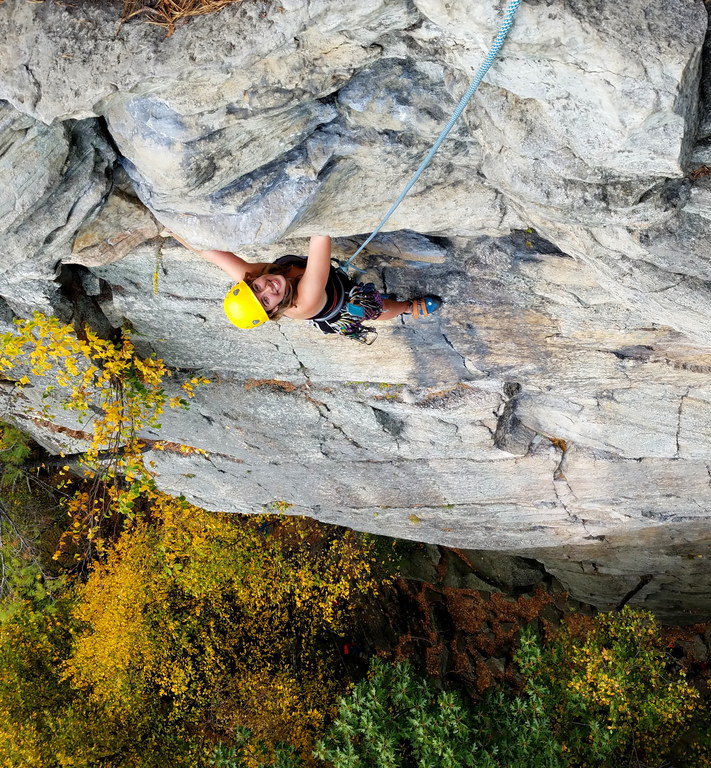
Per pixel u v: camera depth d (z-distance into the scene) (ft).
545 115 9.44
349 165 11.86
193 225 12.74
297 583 43.70
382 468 28.32
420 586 49.03
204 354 22.00
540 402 23.76
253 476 30.40
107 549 39.68
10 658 38.47
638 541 31.53
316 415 25.25
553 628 46.93
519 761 31.83
